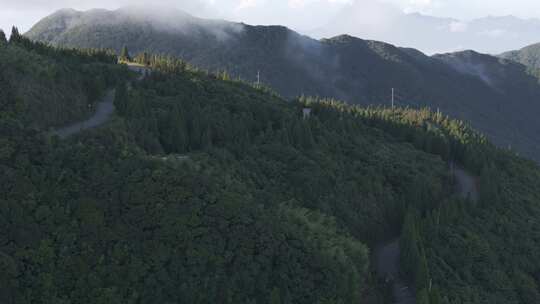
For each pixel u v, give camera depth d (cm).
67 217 5234
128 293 5041
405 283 7462
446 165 12594
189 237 5494
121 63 11769
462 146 13450
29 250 4891
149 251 5303
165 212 5575
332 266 6012
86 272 4991
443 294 7231
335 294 5828
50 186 5400
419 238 7794
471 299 7456
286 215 6600
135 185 5694
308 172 8700
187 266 5356
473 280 8025
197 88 10419
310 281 5781
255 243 5762
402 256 7694
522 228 10056
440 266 7906
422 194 9956
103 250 5197
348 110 14562
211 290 5300
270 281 5628
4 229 4912
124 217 5459
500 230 9656
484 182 10706
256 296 5494
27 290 4706
